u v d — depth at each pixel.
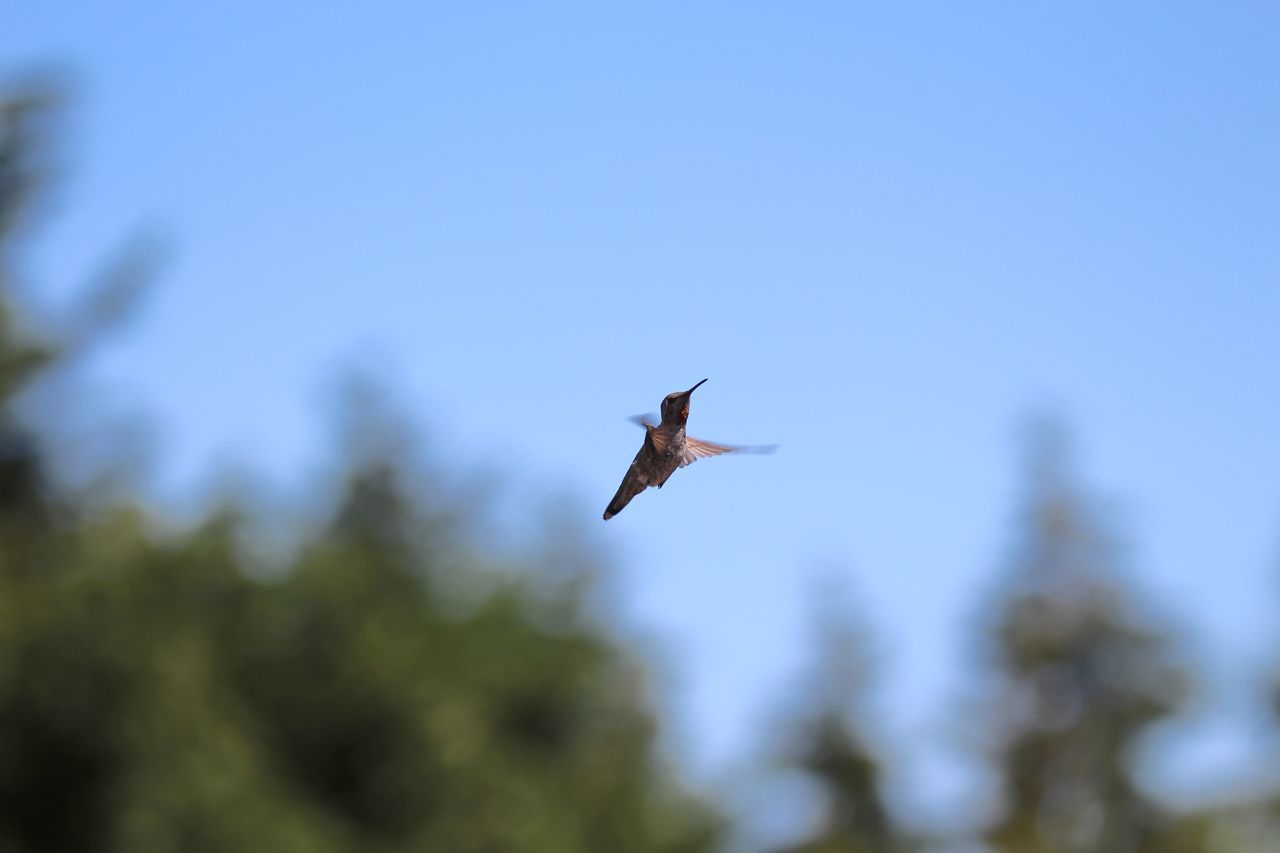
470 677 17.45
